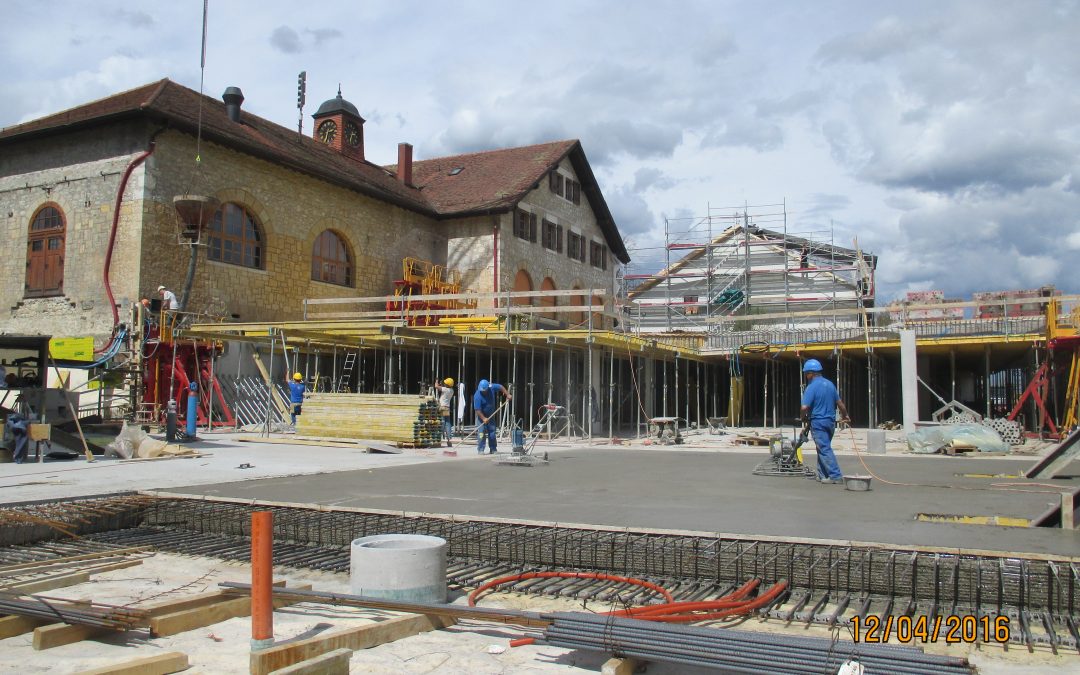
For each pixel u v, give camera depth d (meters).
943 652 5.05
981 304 24.58
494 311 24.50
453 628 5.60
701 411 37.00
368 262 33.03
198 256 25.50
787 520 7.99
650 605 5.79
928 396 32.19
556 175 41.78
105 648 5.12
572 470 14.04
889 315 41.75
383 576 5.89
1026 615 5.66
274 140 29.66
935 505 9.20
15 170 26.34
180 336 22.92
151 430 20.72
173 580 7.05
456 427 24.55
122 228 24.06
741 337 32.00
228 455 16.77
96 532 9.07
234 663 4.84
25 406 16.09
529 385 24.03
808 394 11.93
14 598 5.61
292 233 29.27
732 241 49.78
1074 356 24.23
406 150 38.41
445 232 37.28
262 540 4.85
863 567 6.26
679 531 7.12
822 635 5.36
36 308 25.28
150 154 24.08
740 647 4.42
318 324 23.02
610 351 26.17
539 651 5.12
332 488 11.12
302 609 6.00
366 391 29.19
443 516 8.19
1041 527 7.46
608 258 47.53
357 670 4.73
